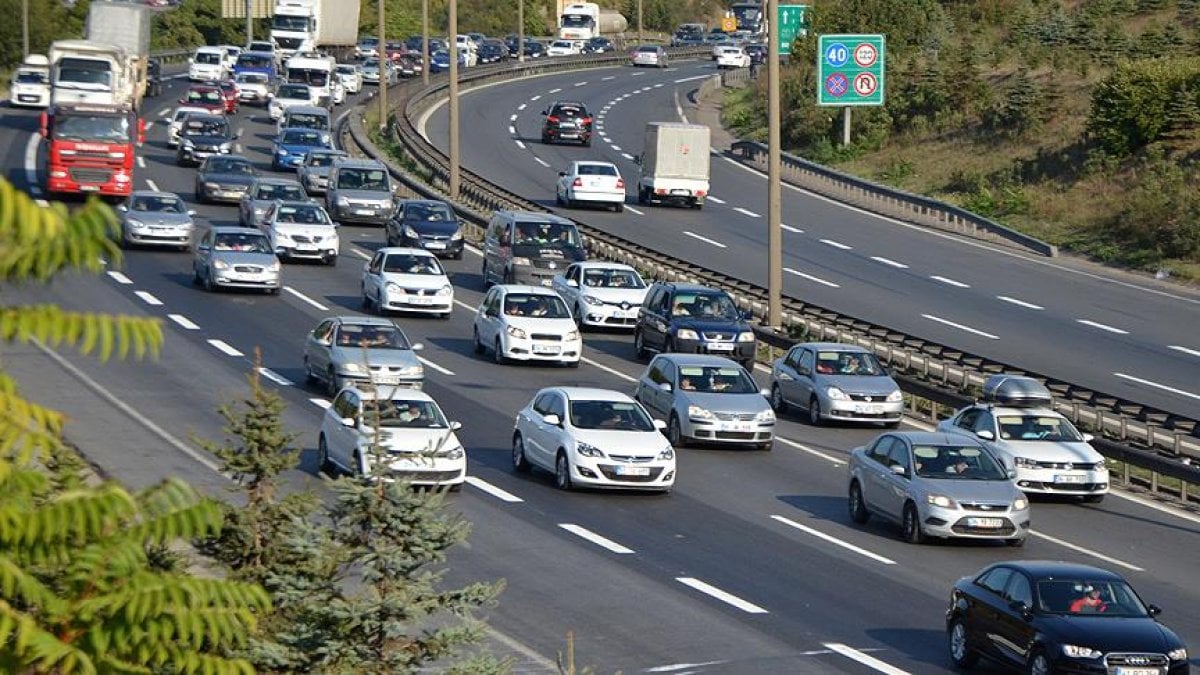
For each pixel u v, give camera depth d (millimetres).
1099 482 90875
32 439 17375
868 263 173375
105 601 17922
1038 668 55875
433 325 137500
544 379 119250
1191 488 98000
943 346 117250
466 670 32094
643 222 193000
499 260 151500
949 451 81875
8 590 17203
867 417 108562
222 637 28531
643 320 129375
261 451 39531
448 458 83188
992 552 79250
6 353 111125
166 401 101562
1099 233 185750
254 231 144625
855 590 70250
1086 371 128750
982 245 187000
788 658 59062
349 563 32750
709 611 65250
